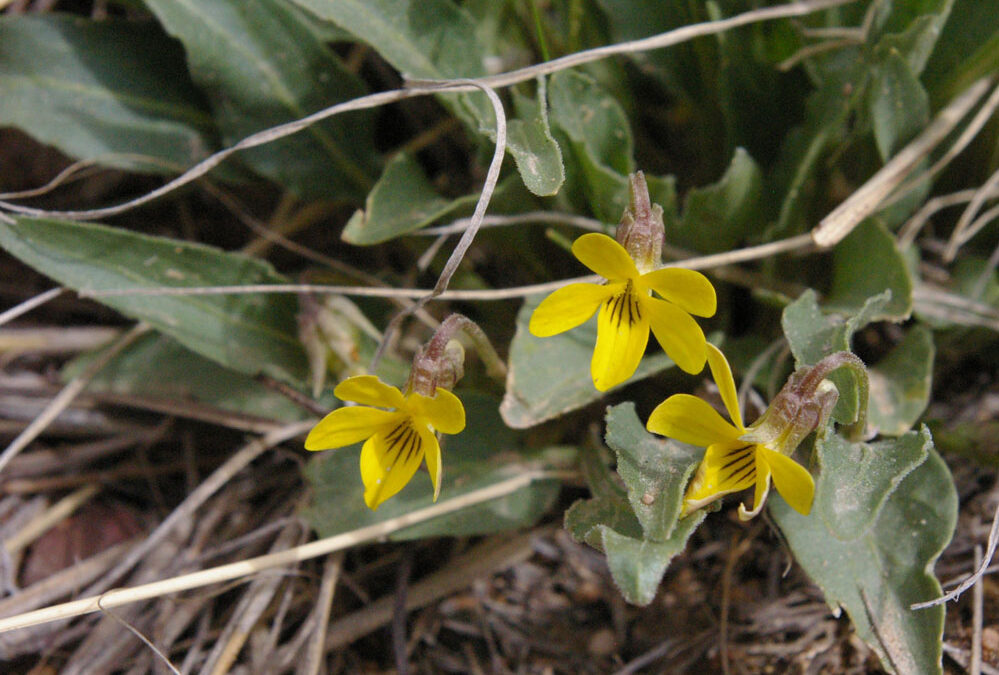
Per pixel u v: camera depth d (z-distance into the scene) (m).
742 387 0.20
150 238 0.19
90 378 0.21
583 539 0.17
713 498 0.17
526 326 0.19
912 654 0.17
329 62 0.21
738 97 0.20
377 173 0.21
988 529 0.19
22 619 0.18
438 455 0.17
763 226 0.21
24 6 0.23
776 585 0.19
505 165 0.20
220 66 0.20
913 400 0.19
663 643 0.19
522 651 0.20
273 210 0.23
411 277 0.21
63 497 0.21
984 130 0.20
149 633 0.20
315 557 0.20
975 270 0.20
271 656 0.19
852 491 0.17
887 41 0.19
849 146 0.20
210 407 0.21
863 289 0.19
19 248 0.19
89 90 0.21
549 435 0.20
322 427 0.17
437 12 0.20
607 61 0.21
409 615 0.20
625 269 0.17
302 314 0.20
